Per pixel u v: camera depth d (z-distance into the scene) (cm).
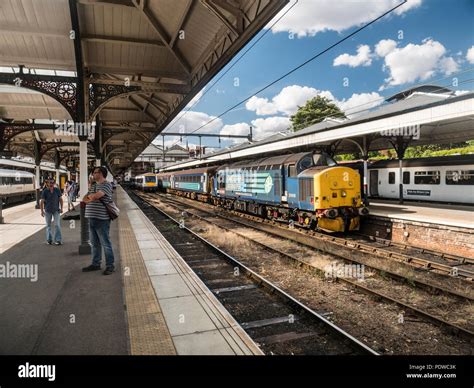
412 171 2017
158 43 1155
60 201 934
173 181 4028
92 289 566
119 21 1028
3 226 1266
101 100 1221
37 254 809
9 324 431
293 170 1401
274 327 515
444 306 599
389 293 662
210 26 970
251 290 681
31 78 923
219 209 2355
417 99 1567
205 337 403
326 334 489
